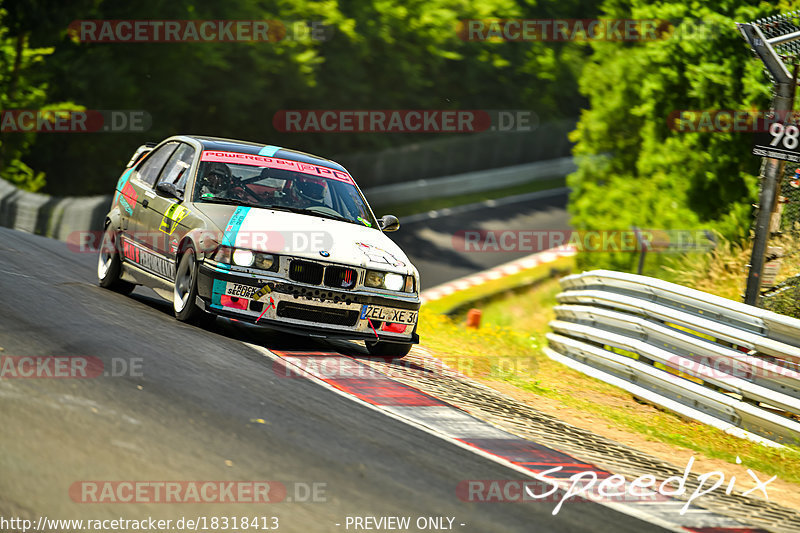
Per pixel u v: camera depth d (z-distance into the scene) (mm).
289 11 57500
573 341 23797
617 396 20547
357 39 64875
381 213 66750
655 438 16750
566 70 82875
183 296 17109
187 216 17453
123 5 51344
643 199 40781
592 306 23875
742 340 17719
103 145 53594
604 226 43531
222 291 16047
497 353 24641
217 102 56781
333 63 64938
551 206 74812
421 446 12180
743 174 36812
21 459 8711
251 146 19906
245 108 58781
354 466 10539
